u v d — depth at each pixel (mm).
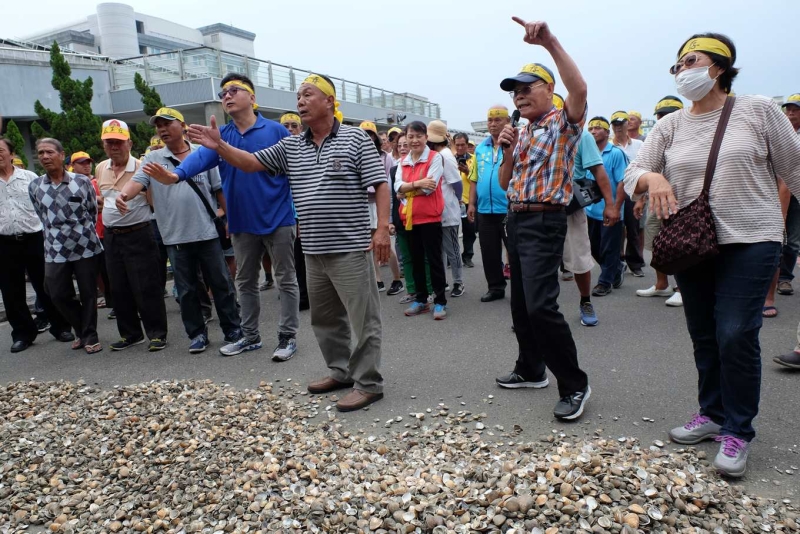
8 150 5781
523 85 3424
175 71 17297
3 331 6719
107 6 34562
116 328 6539
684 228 2746
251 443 3268
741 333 2689
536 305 3338
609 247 6477
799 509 2471
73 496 2873
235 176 4711
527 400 3818
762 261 2656
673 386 3881
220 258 5293
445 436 3336
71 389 4527
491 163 6250
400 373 4480
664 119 3018
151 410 3801
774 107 2725
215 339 5762
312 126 3725
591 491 2398
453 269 6949
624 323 5434
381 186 3705
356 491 2676
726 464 2717
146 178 5035
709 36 2717
